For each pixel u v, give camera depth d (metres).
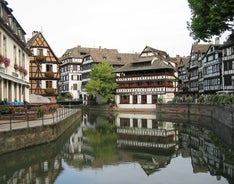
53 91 49.91
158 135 27.95
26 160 16.27
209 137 25.86
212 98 43.25
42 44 50.16
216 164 16.39
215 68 58.78
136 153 19.73
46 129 19.12
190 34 24.09
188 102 51.38
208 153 19.25
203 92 65.69
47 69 50.47
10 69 26.45
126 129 32.56
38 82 49.66
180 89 82.75
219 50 56.94
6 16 25.48
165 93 60.44
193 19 23.09
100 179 13.64
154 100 62.16
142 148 21.53
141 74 64.12
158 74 61.34
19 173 13.95
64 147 21.17
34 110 23.42
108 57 79.75
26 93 35.38
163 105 56.47
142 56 66.44
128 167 15.94
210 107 42.19
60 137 22.92
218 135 26.53
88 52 84.44
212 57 60.28
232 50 50.75
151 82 62.78
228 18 21.11
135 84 65.31
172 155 19.17
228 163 16.59
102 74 66.19
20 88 31.86
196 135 27.36
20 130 16.56
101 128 33.53
